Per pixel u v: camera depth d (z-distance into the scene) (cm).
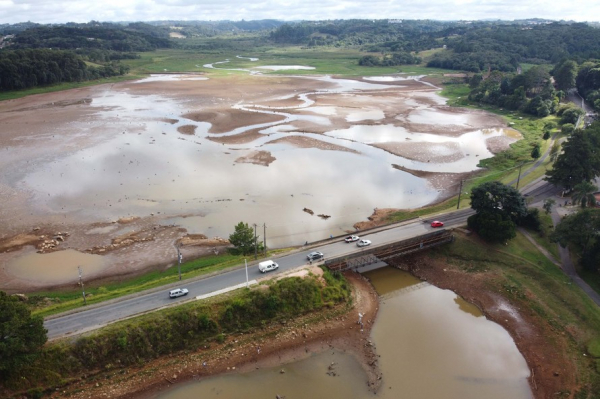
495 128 16862
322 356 5478
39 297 6531
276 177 11562
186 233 8631
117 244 8156
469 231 8281
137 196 10256
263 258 7244
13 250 7919
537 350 5609
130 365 5197
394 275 7469
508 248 7762
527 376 5206
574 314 6166
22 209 9500
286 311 6075
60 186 10744
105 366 5109
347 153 13588
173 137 15000
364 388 4972
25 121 17012
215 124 16750
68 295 6631
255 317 5919
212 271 6825
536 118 18150
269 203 10044
